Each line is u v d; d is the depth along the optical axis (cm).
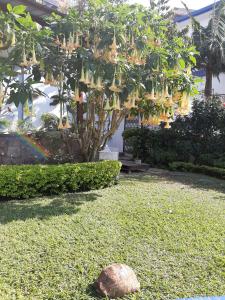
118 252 354
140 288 292
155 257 348
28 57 520
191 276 315
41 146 759
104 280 284
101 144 759
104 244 371
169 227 431
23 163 738
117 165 676
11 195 530
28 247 354
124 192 606
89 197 559
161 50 560
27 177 540
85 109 716
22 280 294
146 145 1073
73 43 533
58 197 556
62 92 647
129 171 898
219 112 994
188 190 662
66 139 770
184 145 1000
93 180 619
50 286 288
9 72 486
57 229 406
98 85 529
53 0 900
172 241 389
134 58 542
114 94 554
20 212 467
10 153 729
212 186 731
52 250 350
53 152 767
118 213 476
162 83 574
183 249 369
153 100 587
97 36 538
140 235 401
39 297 272
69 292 280
